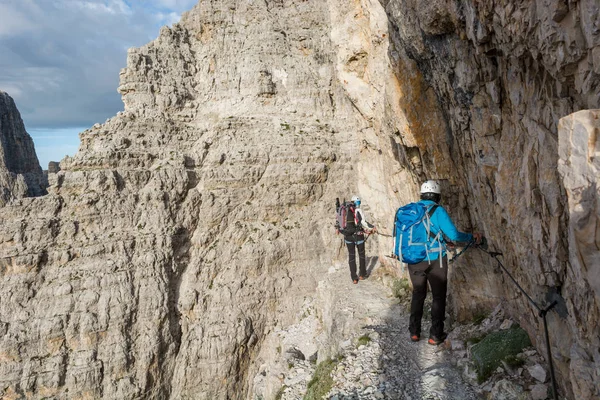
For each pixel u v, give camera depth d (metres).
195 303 20.70
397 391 5.39
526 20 3.13
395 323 8.30
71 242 20.16
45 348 18.36
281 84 26.08
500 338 5.21
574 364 3.10
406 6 6.01
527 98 3.84
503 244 5.10
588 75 2.66
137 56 25.05
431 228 5.27
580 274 2.78
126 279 19.91
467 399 4.74
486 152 4.98
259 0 27.62
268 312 20.86
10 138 47.06
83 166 21.48
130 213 21.34
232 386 19.64
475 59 4.70
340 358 7.25
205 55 27.38
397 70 7.57
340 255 22.17
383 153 11.50
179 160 22.97
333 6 12.75
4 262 18.94
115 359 18.77
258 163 22.84
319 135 24.34
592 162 2.35
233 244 21.66
